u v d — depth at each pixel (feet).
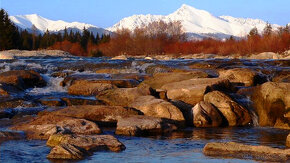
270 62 83.76
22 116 49.42
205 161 30.94
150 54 273.54
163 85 58.80
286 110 49.65
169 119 48.67
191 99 54.34
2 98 54.44
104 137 36.14
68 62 84.53
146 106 49.90
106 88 60.75
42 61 87.04
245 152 33.27
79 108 48.96
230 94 55.88
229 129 48.06
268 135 43.91
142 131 43.37
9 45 265.95
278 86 51.80
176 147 36.58
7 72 64.75
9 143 36.68
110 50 289.12
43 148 34.88
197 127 49.14
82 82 64.18
